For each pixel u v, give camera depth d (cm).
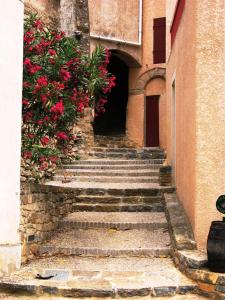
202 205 607
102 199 945
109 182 1129
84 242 726
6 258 587
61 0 1516
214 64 610
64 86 789
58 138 792
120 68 1820
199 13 615
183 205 774
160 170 1020
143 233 777
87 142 1464
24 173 841
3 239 589
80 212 907
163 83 1661
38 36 796
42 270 604
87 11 1533
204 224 606
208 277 530
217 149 605
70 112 779
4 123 589
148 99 1689
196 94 612
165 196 922
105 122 1831
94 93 837
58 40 806
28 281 552
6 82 596
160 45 1659
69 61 784
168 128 1108
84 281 555
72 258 676
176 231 662
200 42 614
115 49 1628
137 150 1530
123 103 1806
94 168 1265
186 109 722
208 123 608
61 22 1515
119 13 1634
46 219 739
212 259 540
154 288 532
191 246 614
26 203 652
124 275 582
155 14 1672
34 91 703
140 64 1692
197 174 609
